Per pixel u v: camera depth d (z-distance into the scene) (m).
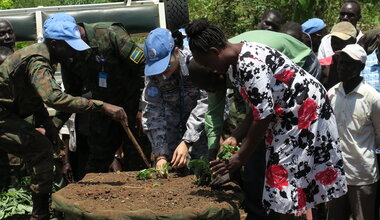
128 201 4.12
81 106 4.67
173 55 4.91
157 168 5.05
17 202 5.70
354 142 5.00
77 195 4.32
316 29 7.18
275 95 3.93
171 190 4.42
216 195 4.24
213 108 4.65
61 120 5.84
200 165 4.53
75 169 6.74
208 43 3.77
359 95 4.96
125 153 6.27
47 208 5.33
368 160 5.01
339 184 4.19
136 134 6.31
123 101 5.98
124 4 8.13
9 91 5.08
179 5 7.77
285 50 4.65
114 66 5.79
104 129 5.98
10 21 7.62
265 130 3.85
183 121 5.27
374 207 5.13
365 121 4.96
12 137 5.15
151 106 5.14
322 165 4.12
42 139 5.24
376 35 6.19
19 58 4.94
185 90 5.17
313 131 4.02
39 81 4.75
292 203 4.04
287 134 4.00
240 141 4.39
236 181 5.18
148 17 7.73
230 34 10.71
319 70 4.95
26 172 5.99
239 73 3.81
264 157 4.54
